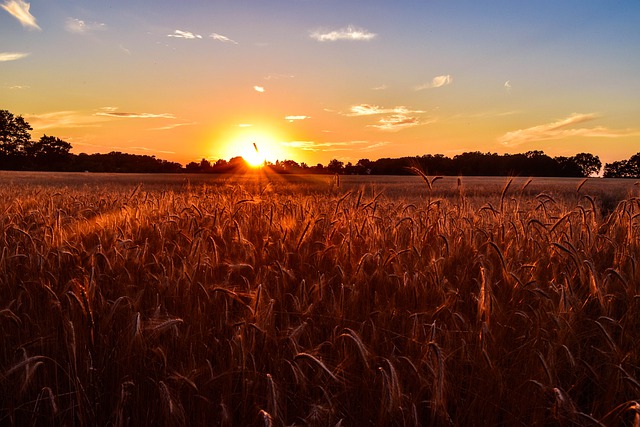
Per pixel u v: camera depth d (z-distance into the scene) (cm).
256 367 270
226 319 288
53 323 291
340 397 257
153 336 269
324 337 307
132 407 254
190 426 241
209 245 440
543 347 281
